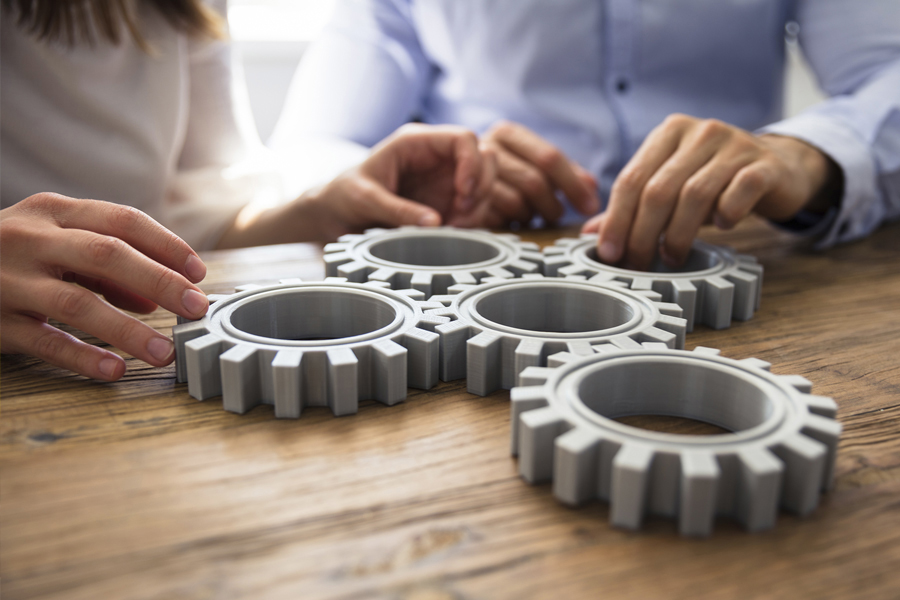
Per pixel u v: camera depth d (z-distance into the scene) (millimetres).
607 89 1527
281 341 492
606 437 362
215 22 1272
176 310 531
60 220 585
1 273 543
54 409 473
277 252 900
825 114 1128
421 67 1763
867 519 359
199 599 294
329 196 1053
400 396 492
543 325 644
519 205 1071
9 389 503
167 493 374
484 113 1618
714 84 1578
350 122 1673
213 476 391
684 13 1483
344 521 350
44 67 1075
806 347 612
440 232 847
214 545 331
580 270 705
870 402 500
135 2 1152
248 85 2115
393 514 357
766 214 956
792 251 958
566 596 299
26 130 1083
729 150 851
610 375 455
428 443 434
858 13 1396
